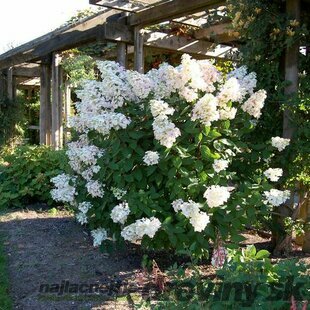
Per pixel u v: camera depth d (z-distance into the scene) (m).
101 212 3.61
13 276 3.53
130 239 3.20
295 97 3.70
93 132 3.59
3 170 6.57
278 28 3.76
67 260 3.84
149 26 5.91
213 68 3.49
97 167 3.52
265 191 3.34
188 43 6.66
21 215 5.52
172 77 3.28
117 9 5.50
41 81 8.59
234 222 3.32
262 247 4.09
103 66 3.48
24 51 8.62
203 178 3.29
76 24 6.76
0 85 10.36
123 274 3.48
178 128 3.29
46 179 5.91
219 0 4.64
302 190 3.91
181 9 5.02
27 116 12.08
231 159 3.53
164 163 3.32
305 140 3.75
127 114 3.41
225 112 3.30
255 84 3.58
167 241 3.41
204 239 3.32
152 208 3.30
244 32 4.04
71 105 9.23
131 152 3.33
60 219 5.28
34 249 4.15
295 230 3.84
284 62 3.90
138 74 3.35
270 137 3.97
